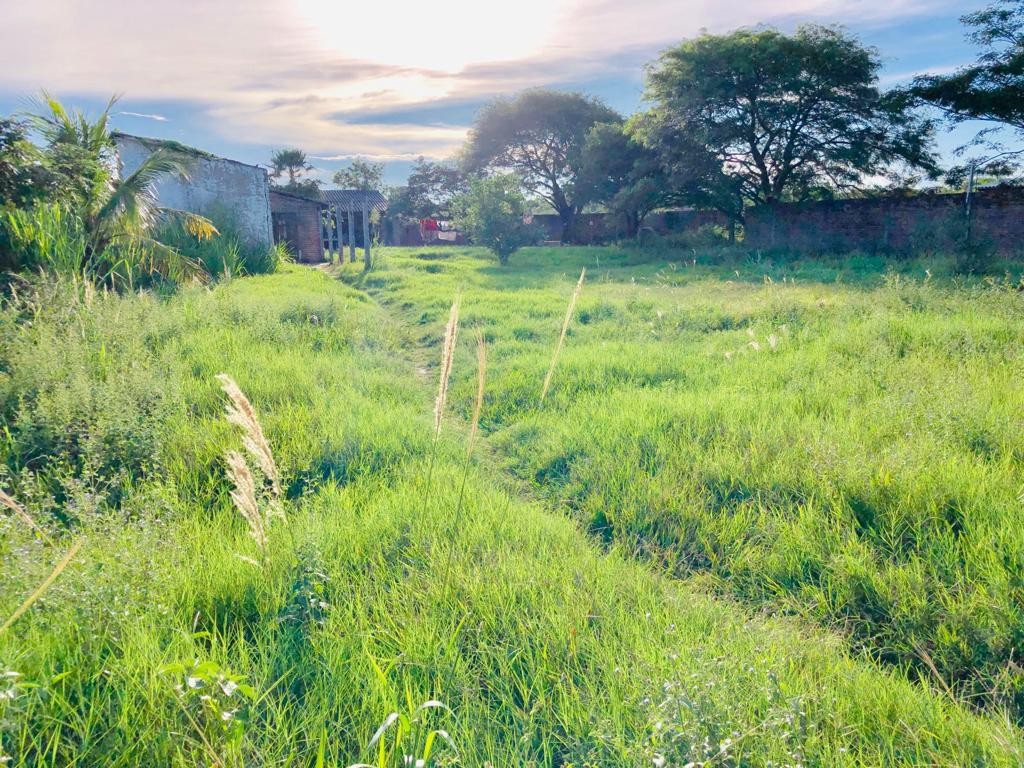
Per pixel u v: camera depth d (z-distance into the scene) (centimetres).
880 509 443
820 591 374
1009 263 2005
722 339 1057
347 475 540
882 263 2297
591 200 4812
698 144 2994
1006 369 729
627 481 527
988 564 368
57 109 1542
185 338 934
